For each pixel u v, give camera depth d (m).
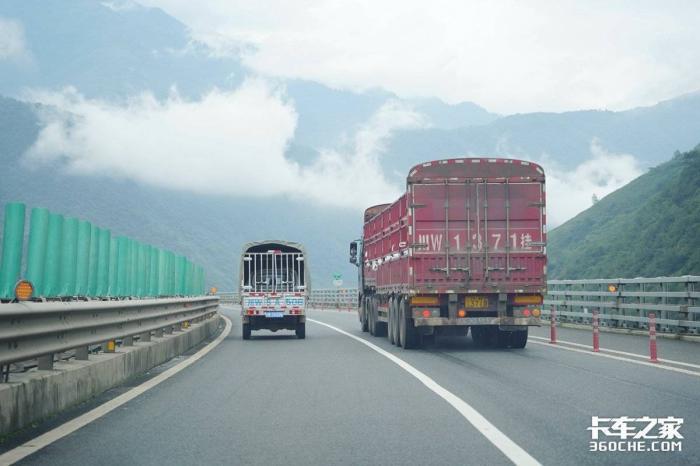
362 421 9.04
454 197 20.20
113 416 9.39
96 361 11.45
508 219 20.23
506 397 10.98
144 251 22.89
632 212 107.25
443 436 8.08
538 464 6.76
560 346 20.86
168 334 18.91
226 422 8.99
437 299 20.14
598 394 11.20
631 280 26.73
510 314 20.38
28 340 8.63
